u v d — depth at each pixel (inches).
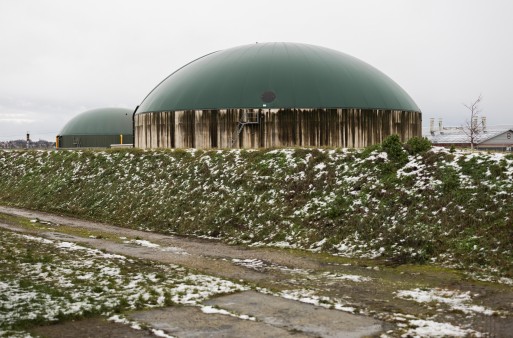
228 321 469.4
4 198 1578.5
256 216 1005.2
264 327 454.3
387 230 827.4
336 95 1609.3
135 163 1437.0
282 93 1594.5
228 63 1752.0
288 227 935.0
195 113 1633.9
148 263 724.0
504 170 855.7
